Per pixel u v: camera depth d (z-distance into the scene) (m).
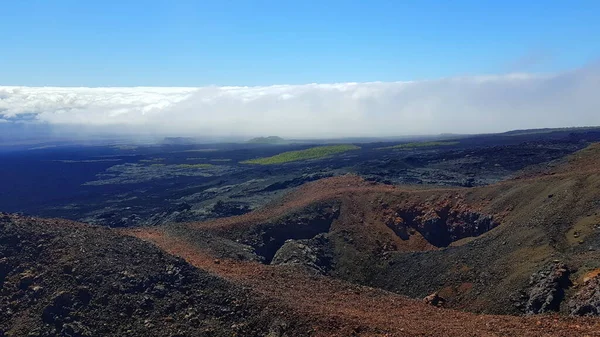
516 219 47.66
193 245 43.66
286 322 25.80
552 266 35.31
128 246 33.16
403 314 29.16
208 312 27.38
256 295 28.61
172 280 30.00
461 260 45.56
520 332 24.48
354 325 25.55
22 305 26.70
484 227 52.78
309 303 29.39
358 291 34.19
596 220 40.28
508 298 35.97
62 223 35.94
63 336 24.89
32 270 29.20
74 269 29.22
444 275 44.91
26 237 31.81
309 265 48.69
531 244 41.53
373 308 30.20
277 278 34.78
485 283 40.28
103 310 26.75
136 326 25.98
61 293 27.05
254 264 38.69
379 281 49.56
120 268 29.97
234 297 28.34
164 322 26.38
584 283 31.83
